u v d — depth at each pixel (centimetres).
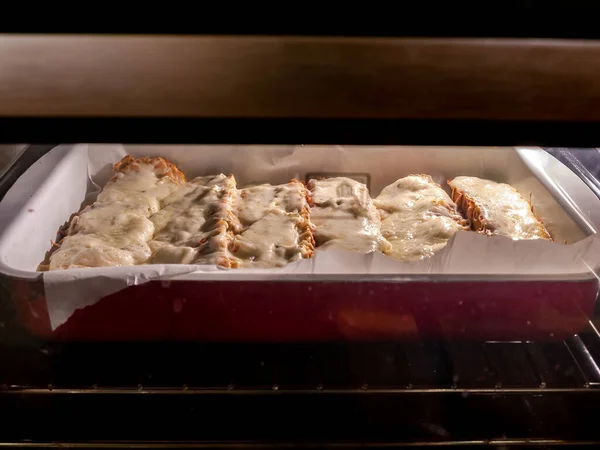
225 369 41
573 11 24
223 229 50
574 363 42
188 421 38
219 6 24
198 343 43
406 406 39
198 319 42
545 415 39
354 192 56
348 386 40
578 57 25
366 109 24
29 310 42
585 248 42
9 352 43
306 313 42
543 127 24
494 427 38
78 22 24
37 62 24
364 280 41
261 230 51
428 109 24
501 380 40
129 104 24
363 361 42
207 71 24
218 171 60
